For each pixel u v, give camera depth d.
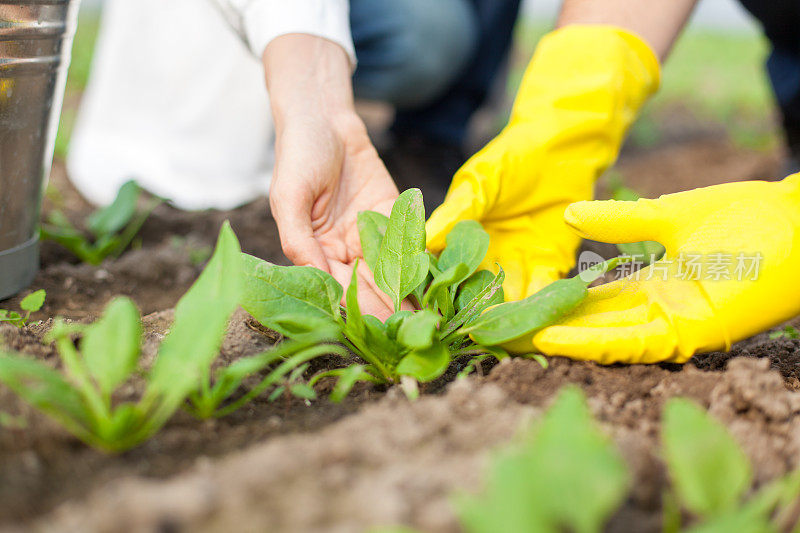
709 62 4.11
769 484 0.83
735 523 0.76
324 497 0.79
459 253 0.97
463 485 0.79
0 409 0.83
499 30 1.66
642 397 0.91
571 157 1.07
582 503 0.75
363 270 1.01
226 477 0.80
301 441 0.82
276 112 1.06
